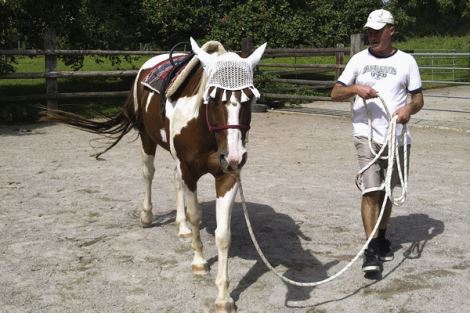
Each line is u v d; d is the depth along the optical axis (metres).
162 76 4.27
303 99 13.36
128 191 6.09
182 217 4.61
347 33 17.92
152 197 5.86
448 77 22.27
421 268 3.99
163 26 15.32
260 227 4.89
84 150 8.47
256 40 15.57
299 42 16.91
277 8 16.45
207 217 5.19
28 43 12.50
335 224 4.96
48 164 7.43
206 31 16.06
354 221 5.04
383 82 3.80
